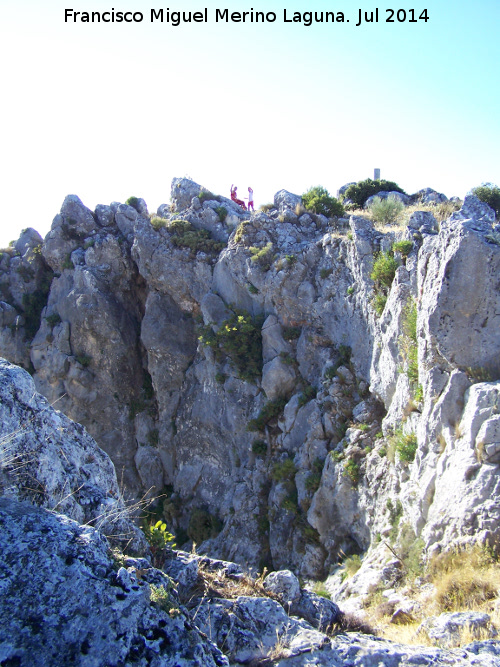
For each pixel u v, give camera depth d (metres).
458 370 11.26
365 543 14.16
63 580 4.31
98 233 27.66
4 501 4.97
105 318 25.78
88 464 6.35
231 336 20.78
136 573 4.75
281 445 18.94
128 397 26.11
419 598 9.05
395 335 14.44
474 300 11.12
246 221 22.02
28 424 5.83
